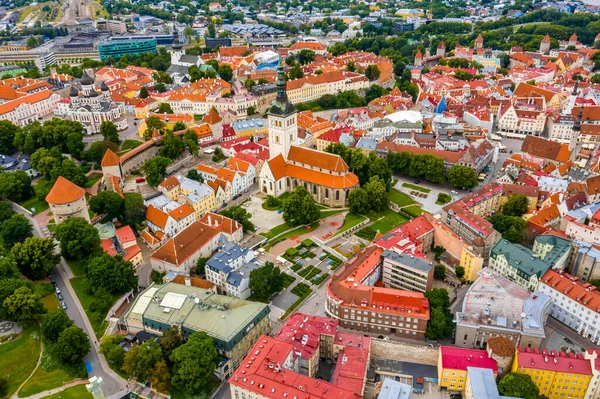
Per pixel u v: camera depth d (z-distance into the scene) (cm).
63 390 18700
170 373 18825
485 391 17300
